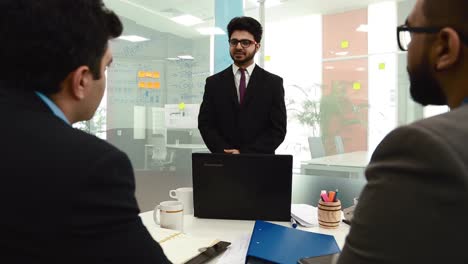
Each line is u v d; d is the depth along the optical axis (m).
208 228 1.14
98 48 0.57
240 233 1.09
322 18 5.46
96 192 0.46
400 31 0.53
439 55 0.46
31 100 0.52
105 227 0.47
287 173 1.19
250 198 1.22
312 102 5.37
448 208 0.36
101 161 0.48
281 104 2.08
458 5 0.44
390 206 0.39
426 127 0.40
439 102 0.51
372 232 0.41
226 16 3.20
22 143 0.46
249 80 2.10
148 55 3.04
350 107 5.18
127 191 0.51
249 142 2.04
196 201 1.25
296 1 4.80
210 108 2.12
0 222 0.43
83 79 0.57
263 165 1.20
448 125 0.40
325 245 0.89
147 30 3.03
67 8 0.53
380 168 0.43
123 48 2.90
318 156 4.11
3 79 0.53
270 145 1.97
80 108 0.61
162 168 2.96
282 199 1.20
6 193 0.44
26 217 0.43
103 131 2.79
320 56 5.52
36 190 0.44
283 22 5.79
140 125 2.99
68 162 0.46
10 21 0.50
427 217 0.37
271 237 0.94
